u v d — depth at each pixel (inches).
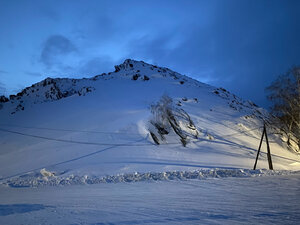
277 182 423.2
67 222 231.0
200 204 282.0
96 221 229.0
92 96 2655.0
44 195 434.0
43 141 1396.4
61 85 3472.0
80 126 1611.7
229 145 1446.9
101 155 1084.5
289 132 1731.1
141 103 2190.0
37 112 2285.9
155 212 253.6
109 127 1480.1
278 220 201.6
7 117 2247.8
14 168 992.9
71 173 808.3
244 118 2030.0
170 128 1515.7
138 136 1358.3
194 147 1331.2
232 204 272.2
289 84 1503.4
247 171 576.7
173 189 413.4
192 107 2092.8
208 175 551.5
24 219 252.2
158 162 974.4
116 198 356.8
